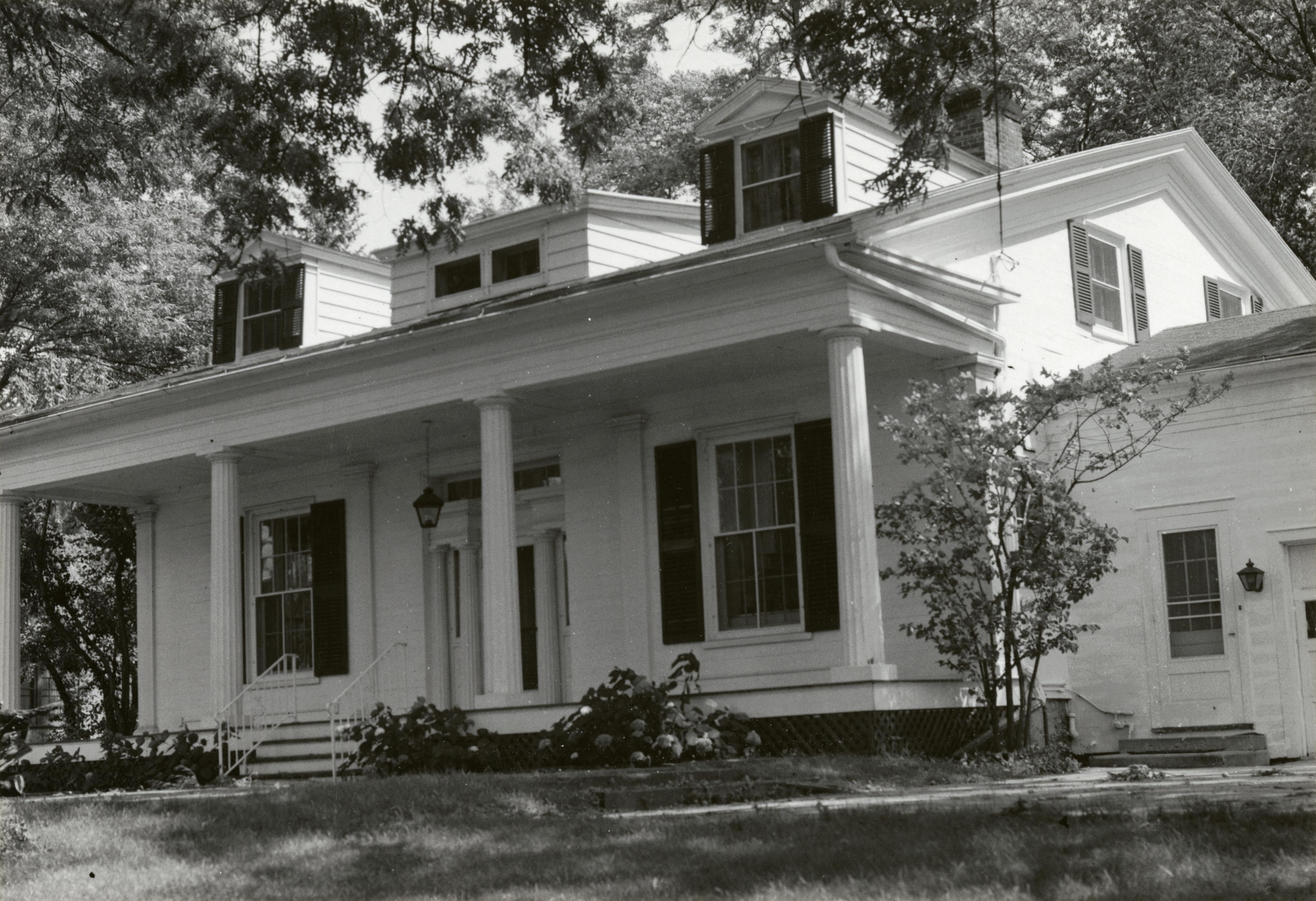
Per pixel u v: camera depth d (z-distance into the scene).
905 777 13.62
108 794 16.42
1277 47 31.47
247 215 14.68
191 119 15.73
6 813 10.51
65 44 17.00
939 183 20.61
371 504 22.78
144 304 32.00
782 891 6.97
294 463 23.50
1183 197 23.22
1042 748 16.19
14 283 30.58
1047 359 19.59
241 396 21.20
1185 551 18.08
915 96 13.23
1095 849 7.59
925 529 16.69
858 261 16.27
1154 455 18.34
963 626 15.91
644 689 16.08
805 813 10.06
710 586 19.25
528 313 18.03
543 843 9.41
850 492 15.82
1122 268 21.62
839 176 19.11
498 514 18.34
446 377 19.09
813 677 18.20
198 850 9.98
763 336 16.55
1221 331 20.62
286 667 23.70
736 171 20.12
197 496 25.23
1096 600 18.56
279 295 24.03
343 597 22.83
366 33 14.09
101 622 32.19
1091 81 33.31
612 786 13.01
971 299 18.11
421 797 11.92
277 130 14.38
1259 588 17.38
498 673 17.91
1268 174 31.05
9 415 27.36
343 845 9.90
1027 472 15.60
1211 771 14.65
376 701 22.27
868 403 18.53
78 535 32.84
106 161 18.33
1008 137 22.67
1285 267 25.52
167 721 25.08
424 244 15.44
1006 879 6.95
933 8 13.00
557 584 21.12
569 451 20.83
